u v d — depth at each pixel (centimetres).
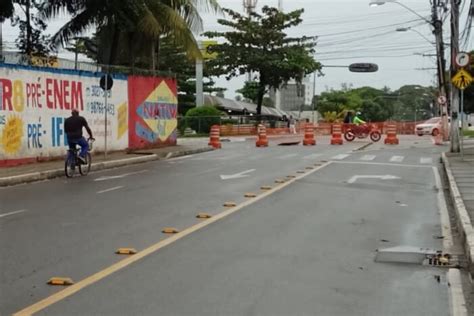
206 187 1582
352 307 624
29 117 2161
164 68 6359
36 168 1942
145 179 1778
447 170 1958
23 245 893
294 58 5678
